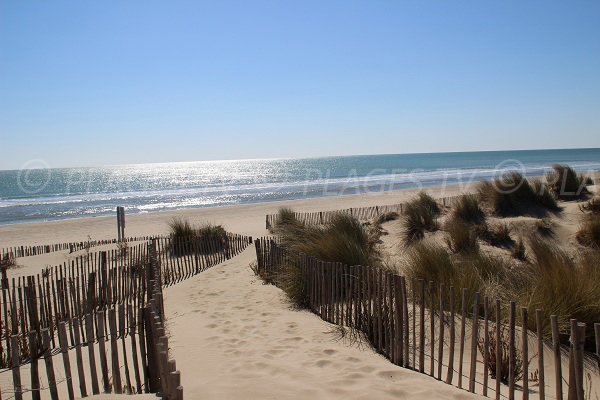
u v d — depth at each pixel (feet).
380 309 15.80
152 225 78.33
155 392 12.09
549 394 12.51
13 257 43.04
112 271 23.84
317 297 20.92
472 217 41.91
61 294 20.30
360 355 15.20
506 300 18.34
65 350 11.22
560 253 26.48
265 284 27.53
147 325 12.41
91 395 11.65
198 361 15.14
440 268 21.93
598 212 39.37
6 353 16.20
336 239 24.75
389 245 37.76
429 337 16.33
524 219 38.99
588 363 14.51
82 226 79.61
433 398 11.68
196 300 25.17
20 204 134.62
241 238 43.39
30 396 12.05
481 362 14.52
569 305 16.66
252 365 14.46
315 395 11.85
